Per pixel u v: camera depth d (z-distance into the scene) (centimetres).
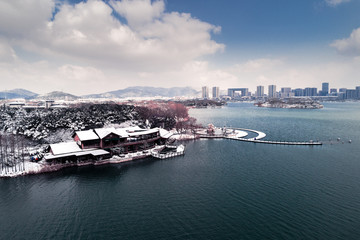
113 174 7381
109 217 4916
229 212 5112
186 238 4244
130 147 10000
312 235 4316
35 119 11869
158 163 8600
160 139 11569
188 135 14200
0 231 4456
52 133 11038
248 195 5925
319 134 15512
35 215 4994
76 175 7262
